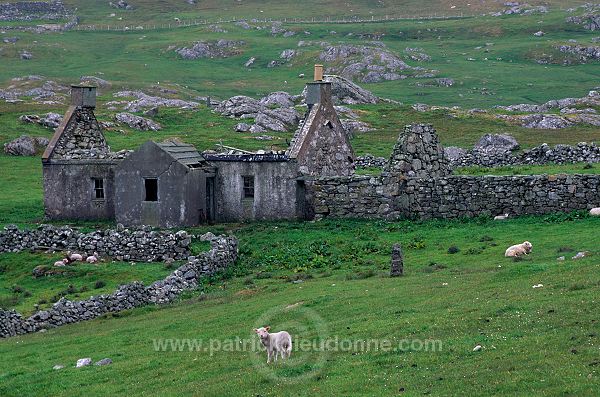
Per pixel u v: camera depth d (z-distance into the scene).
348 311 35.06
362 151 96.06
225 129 113.62
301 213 62.03
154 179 61.38
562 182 55.12
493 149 84.00
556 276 34.97
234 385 27.33
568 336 26.91
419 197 58.31
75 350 36.47
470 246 48.81
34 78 195.12
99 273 51.12
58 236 55.97
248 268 50.41
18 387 31.28
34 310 44.66
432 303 34.00
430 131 60.97
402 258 46.19
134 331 38.34
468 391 23.97
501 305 31.53
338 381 26.47
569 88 192.12
